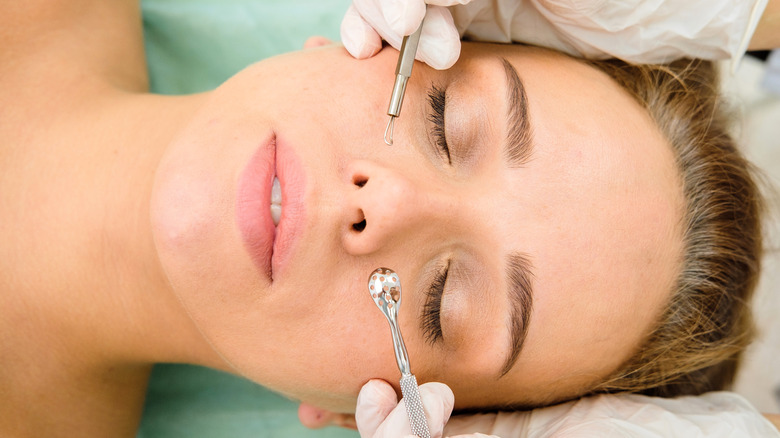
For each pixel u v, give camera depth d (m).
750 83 1.86
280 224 0.96
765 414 1.49
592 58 1.30
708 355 1.35
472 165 1.08
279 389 1.14
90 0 1.47
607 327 1.15
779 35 1.31
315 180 0.96
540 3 1.20
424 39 1.07
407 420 1.01
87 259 1.19
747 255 1.34
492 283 1.06
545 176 1.06
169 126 1.18
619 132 1.14
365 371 1.07
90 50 1.42
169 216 0.95
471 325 1.07
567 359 1.17
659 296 1.21
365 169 0.97
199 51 1.66
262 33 1.69
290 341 1.03
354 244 0.96
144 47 1.64
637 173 1.13
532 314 1.08
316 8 1.72
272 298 0.98
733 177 1.32
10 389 1.24
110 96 1.34
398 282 0.97
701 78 1.36
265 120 1.00
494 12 1.24
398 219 0.94
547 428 1.23
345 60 1.10
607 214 1.09
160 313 1.23
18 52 1.31
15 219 1.20
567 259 1.06
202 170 0.97
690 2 1.21
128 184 1.17
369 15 1.08
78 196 1.19
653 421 1.21
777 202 1.53
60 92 1.31
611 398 1.30
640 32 1.24
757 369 1.77
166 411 1.60
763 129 1.86
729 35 1.26
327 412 1.40
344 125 1.01
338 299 1.00
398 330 0.96
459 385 1.18
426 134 1.07
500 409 1.32
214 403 1.62
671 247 1.19
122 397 1.44
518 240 1.04
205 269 0.97
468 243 1.05
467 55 1.16
